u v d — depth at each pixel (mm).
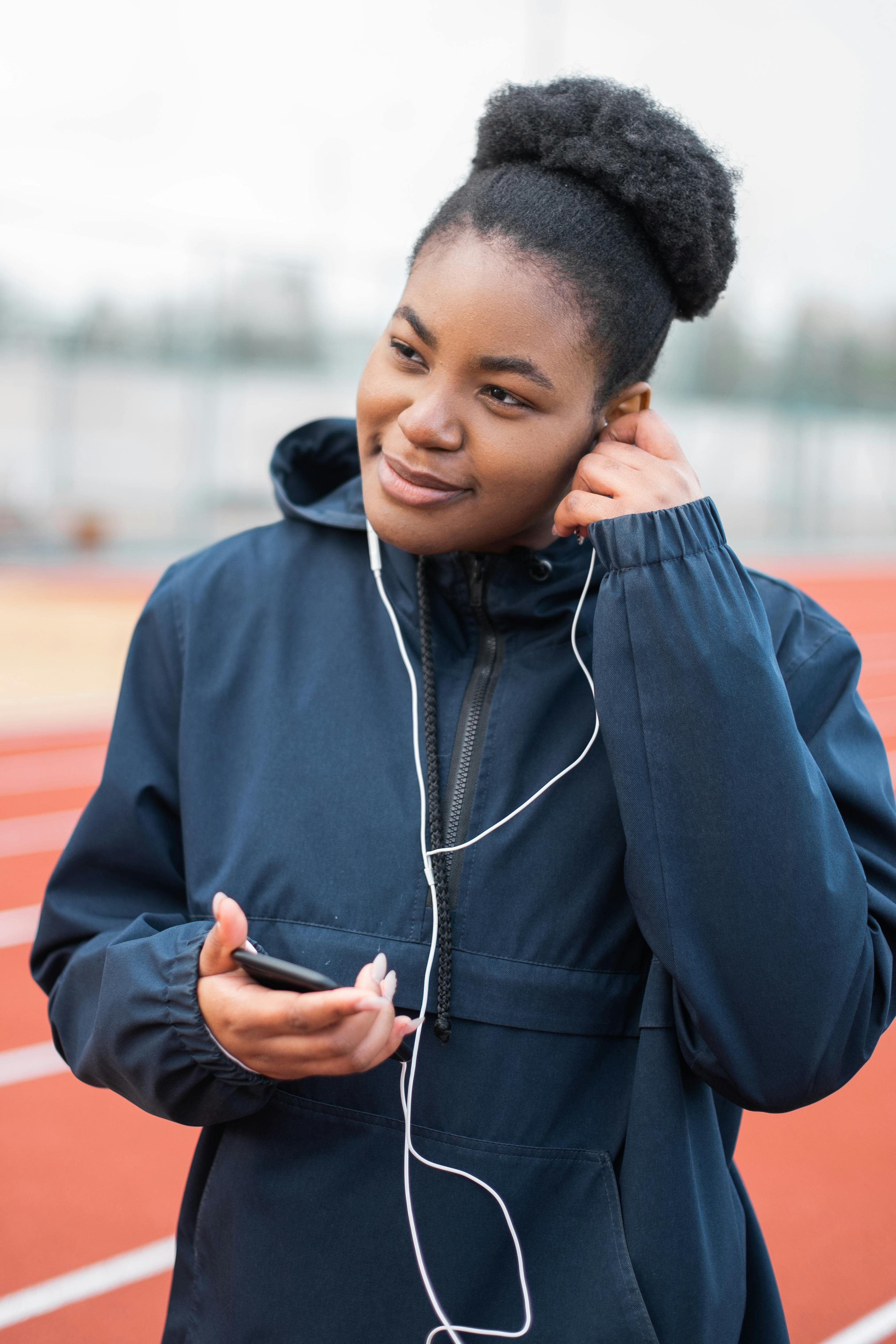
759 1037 850
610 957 945
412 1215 878
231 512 14148
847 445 19234
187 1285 1002
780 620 1018
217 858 990
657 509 890
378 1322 897
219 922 816
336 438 1205
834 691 1003
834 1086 908
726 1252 939
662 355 1012
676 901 853
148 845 1046
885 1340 2309
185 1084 873
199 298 13500
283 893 956
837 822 885
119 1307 2291
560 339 860
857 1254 2572
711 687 852
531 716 984
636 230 907
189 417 13758
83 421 13352
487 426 867
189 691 1034
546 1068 919
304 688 1027
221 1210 957
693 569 875
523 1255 897
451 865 951
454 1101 916
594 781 967
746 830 841
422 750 986
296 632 1060
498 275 842
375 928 941
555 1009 922
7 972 3789
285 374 14086
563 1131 918
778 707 861
